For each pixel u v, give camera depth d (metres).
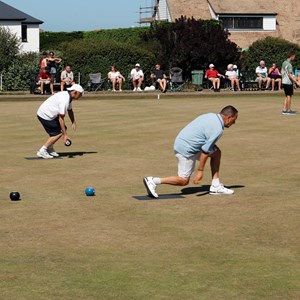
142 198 10.59
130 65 40.41
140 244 8.18
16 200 10.45
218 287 6.77
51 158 14.43
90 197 10.68
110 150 15.48
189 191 11.13
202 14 66.31
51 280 6.95
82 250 7.95
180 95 33.84
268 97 34.00
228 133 18.41
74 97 14.39
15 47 49.91
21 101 31.41
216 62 43.28
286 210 9.80
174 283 6.88
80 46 39.91
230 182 11.88
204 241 8.30
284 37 66.81
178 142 10.41
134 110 25.94
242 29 66.38
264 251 7.90
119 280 6.95
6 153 15.09
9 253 7.83
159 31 44.41
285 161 14.02
